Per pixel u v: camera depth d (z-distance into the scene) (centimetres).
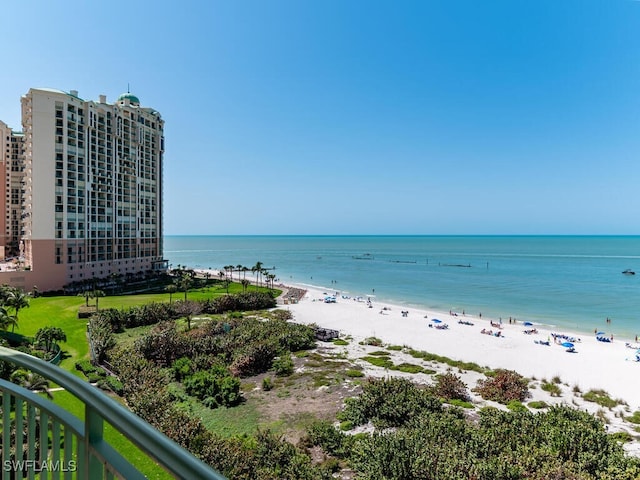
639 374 4256
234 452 2020
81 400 305
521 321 7025
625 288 10494
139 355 3806
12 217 11488
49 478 341
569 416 2502
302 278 13600
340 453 2348
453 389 3416
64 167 7956
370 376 3859
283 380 3703
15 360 387
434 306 8550
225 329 5244
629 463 1881
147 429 260
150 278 9969
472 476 1720
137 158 10050
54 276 7812
